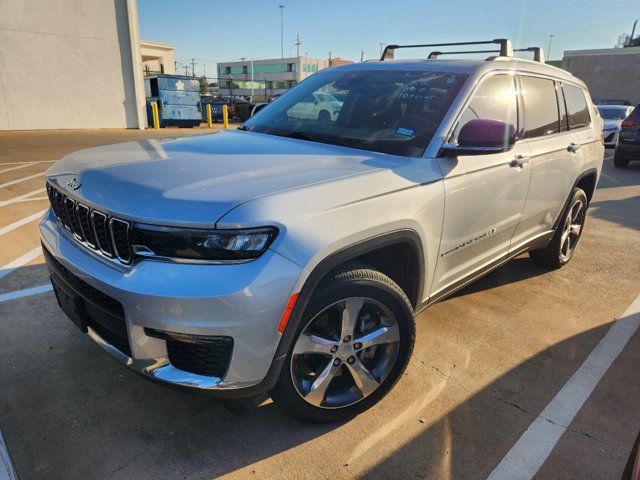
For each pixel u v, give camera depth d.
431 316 3.58
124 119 19.30
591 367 2.99
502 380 2.82
